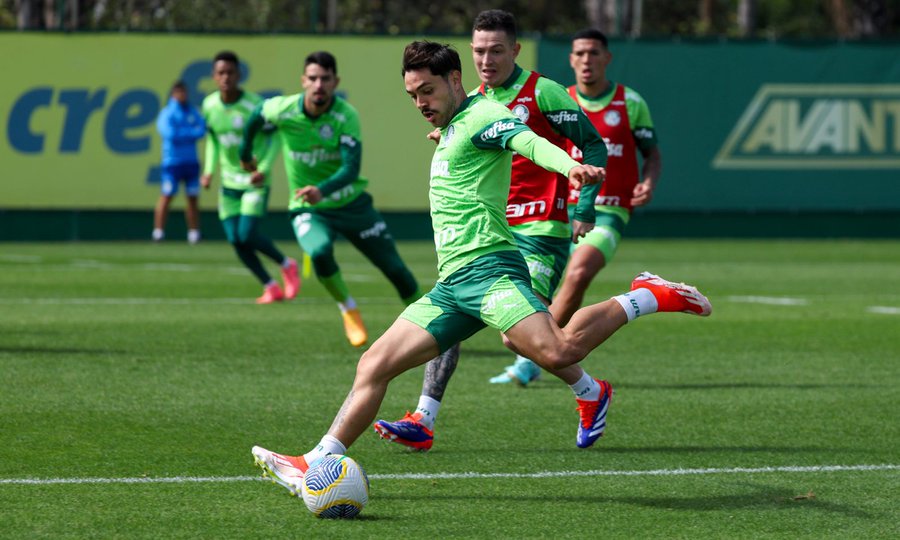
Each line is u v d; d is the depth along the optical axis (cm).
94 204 7600
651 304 1908
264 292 5016
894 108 8275
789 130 8188
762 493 2019
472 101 1909
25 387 2923
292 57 7650
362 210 3566
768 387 3077
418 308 1920
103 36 7538
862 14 11156
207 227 7819
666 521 1842
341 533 1758
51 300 4772
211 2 8069
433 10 8950
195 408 2705
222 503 1919
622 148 3188
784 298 5166
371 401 1889
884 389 3053
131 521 1805
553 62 7725
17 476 2069
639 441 2430
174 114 7306
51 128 7525
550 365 1861
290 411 2688
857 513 1897
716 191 8144
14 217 7556
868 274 6234
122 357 3406
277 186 7825
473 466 2195
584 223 2269
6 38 7431
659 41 7994
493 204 1903
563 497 1980
